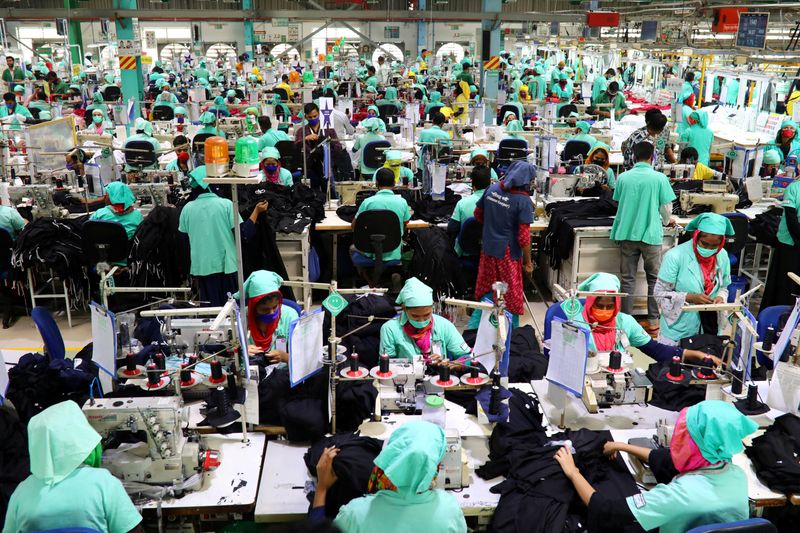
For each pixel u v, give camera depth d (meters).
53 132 7.91
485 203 5.57
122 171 7.59
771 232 6.56
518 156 8.46
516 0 24.91
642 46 15.35
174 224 6.29
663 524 2.71
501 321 3.36
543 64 22.31
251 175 3.37
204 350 3.64
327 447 3.09
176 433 2.93
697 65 15.36
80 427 2.57
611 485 3.02
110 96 16.22
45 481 2.50
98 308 3.47
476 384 3.40
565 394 3.41
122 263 6.38
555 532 2.78
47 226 6.40
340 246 7.30
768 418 3.46
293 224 6.46
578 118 12.08
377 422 3.37
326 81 18.20
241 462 3.19
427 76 20.06
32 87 16.67
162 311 3.30
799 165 8.16
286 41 26.16
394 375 3.44
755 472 3.13
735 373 3.63
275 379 3.54
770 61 11.04
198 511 2.90
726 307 3.63
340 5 24.30
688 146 9.83
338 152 9.14
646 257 6.21
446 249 6.45
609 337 4.05
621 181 6.09
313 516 2.82
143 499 2.90
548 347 4.17
